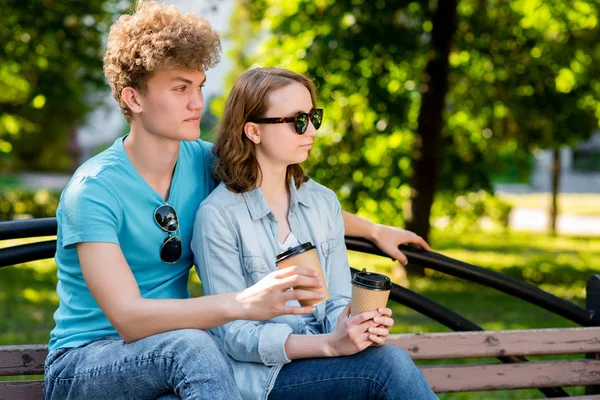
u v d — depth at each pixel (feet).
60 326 7.58
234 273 7.82
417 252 9.71
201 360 6.63
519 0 36.78
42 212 59.31
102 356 6.97
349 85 34.45
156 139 7.50
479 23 36.60
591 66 37.37
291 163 8.25
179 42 7.13
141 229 7.47
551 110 38.22
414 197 34.50
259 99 7.99
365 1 31.81
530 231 61.62
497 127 39.42
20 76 38.93
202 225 7.81
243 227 7.95
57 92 37.76
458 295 31.55
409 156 36.73
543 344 9.25
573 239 56.54
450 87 38.45
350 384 7.18
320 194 8.71
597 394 9.90
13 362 7.72
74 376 7.04
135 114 7.45
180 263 7.93
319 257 8.45
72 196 7.15
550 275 37.86
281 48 34.60
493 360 19.67
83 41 35.04
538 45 37.22
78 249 7.09
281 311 6.87
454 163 39.58
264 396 7.38
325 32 33.35
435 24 33.22
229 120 8.13
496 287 9.91
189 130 7.44
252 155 8.16
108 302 6.91
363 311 7.14
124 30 7.32
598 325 9.95
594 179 111.75
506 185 110.52
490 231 60.85
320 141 36.70
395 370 7.12
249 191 8.11
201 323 6.91
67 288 7.55
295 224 8.42
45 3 33.68
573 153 111.75
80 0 33.78
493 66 37.73
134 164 7.57
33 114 54.49
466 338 8.98
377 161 37.17
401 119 34.65
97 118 92.89
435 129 34.14
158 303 6.89
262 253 8.07
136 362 6.78
